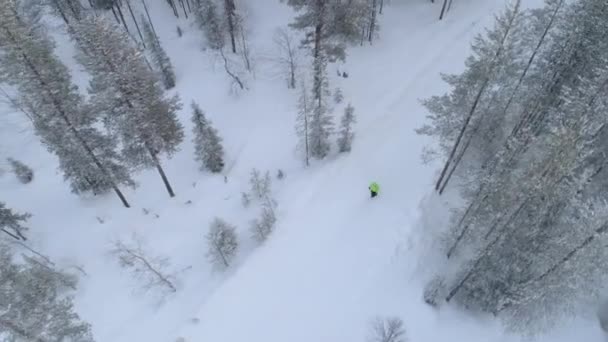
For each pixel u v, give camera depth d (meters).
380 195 26.73
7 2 21.27
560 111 20.05
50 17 43.06
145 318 24.33
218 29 39.00
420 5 42.84
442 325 21.31
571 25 20.83
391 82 35.84
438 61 36.34
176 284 25.45
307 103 27.33
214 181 31.17
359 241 24.78
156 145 26.95
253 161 32.12
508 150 19.11
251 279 24.16
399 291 22.55
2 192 33.00
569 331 20.62
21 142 36.59
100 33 21.89
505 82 20.86
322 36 31.17
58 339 18.59
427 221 24.84
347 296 22.67
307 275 23.84
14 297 17.75
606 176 20.17
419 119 31.34
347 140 29.28
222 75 38.53
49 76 22.91
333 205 26.94
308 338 21.52
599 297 21.08
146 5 46.50
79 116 24.67
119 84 23.28
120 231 29.17
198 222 28.78
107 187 30.75
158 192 31.53
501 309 20.67
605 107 17.50
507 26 18.41
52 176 33.94
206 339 22.19
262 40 40.12
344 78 36.62
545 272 17.17
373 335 20.75
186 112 36.78
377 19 41.62
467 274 20.42
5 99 38.12
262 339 21.81
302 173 29.92
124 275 26.38
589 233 15.30
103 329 24.28
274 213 27.19
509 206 17.52
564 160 15.52
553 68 22.00
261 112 35.31
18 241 28.83
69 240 29.27
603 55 20.47
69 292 26.03
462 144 24.69
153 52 37.66
